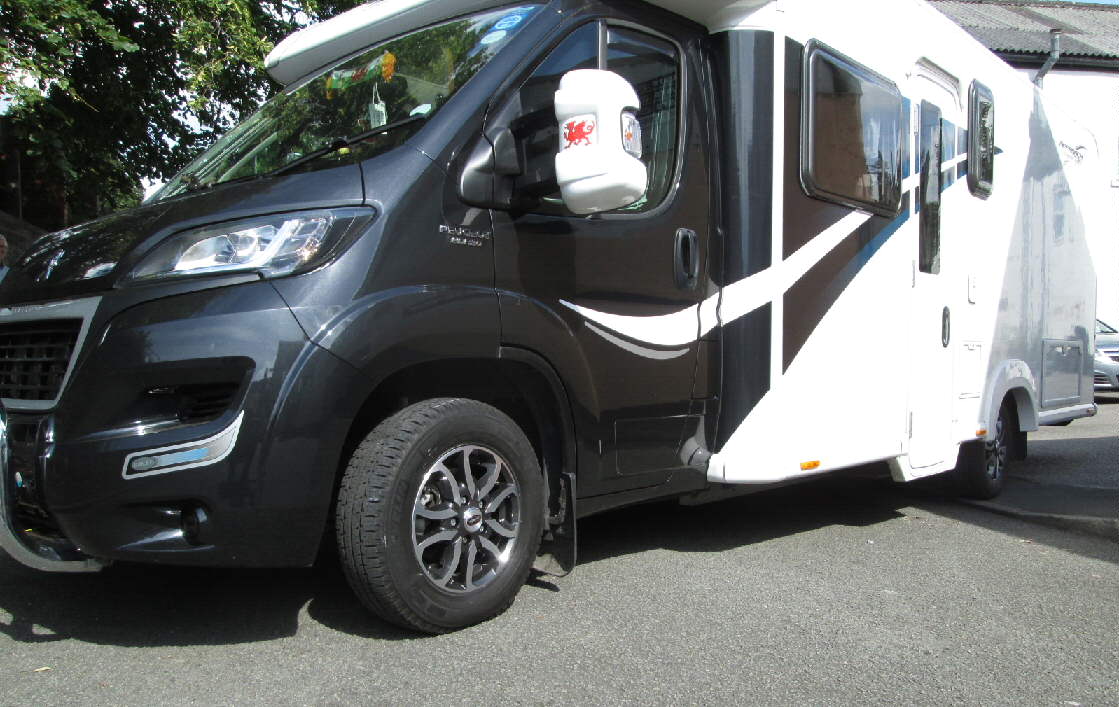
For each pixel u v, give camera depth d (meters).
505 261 3.14
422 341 2.88
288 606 3.35
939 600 3.74
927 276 5.11
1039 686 2.90
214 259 2.75
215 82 9.55
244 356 2.64
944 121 5.35
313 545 2.78
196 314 2.68
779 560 4.26
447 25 3.67
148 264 2.80
